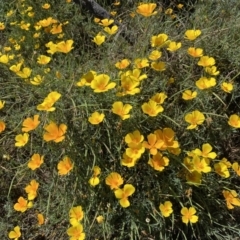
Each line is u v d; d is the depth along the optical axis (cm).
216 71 48
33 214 49
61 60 53
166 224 45
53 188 46
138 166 44
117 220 45
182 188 43
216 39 51
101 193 44
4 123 48
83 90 44
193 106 45
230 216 46
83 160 43
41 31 60
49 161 47
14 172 50
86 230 44
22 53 59
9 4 63
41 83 46
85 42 60
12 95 51
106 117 44
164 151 42
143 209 44
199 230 45
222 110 47
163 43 46
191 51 46
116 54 52
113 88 44
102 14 62
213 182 45
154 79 46
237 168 43
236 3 56
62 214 46
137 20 57
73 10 63
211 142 46
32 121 42
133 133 41
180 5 59
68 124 44
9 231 48
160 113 44
